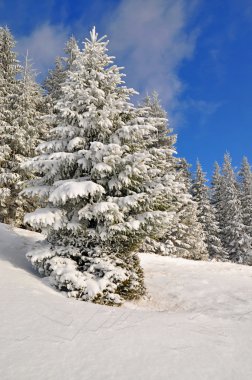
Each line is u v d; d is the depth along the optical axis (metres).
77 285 9.62
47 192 11.66
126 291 10.83
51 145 11.77
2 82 24.42
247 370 5.77
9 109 24.14
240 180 49.22
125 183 11.09
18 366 4.87
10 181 21.45
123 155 11.82
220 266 18.78
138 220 10.69
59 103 12.16
